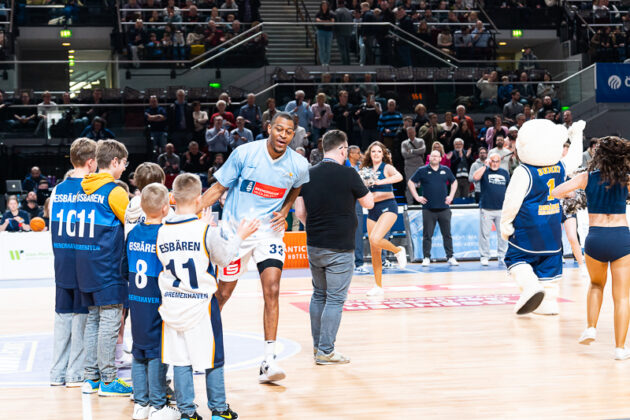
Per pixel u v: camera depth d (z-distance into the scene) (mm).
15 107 15164
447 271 11219
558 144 6816
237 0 18562
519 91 16594
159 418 4160
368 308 7859
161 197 4238
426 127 14859
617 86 16984
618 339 5535
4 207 13883
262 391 4777
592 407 4340
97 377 4895
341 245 5449
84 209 4836
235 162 4934
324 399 4570
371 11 17953
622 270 5535
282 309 8031
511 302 8172
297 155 5070
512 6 21844
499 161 11688
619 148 5461
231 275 4969
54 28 19781
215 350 4062
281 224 5043
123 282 4863
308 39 17188
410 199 13883
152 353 4180
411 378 5043
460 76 16438
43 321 7652
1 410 4461
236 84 16766
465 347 5965
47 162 15266
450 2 20297
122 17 18203
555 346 5984
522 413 4230
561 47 21094
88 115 15500
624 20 20438
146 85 16500
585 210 12062
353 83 15844
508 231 6984
